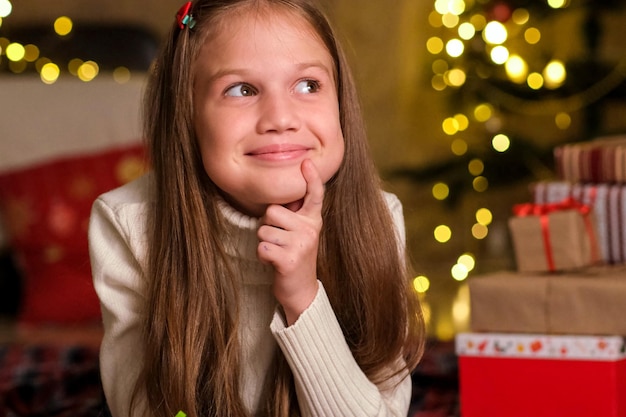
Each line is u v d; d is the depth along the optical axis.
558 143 4.50
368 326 1.44
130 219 1.46
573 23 4.68
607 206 2.01
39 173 3.50
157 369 1.38
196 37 1.36
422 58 4.86
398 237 1.54
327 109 1.33
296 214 1.30
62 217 3.42
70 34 4.21
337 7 4.80
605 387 1.67
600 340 1.67
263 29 1.32
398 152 4.89
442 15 4.66
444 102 4.64
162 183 1.43
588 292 1.70
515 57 4.07
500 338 1.74
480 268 4.44
